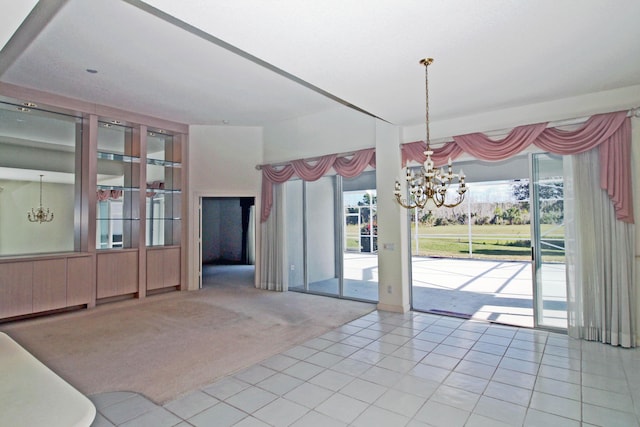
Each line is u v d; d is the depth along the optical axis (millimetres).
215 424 2348
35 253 5172
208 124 6684
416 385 2885
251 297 6086
